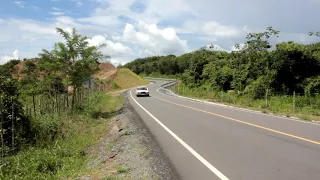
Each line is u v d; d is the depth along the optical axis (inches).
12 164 283.0
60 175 251.6
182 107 753.6
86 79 688.4
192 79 1825.8
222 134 361.7
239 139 329.1
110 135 425.7
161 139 341.7
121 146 329.7
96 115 658.8
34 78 982.4
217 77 1439.5
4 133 354.6
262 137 339.0
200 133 371.9
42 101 597.6
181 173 215.5
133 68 5462.6
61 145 373.1
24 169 268.5
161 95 1401.3
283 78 1074.1
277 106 721.6
